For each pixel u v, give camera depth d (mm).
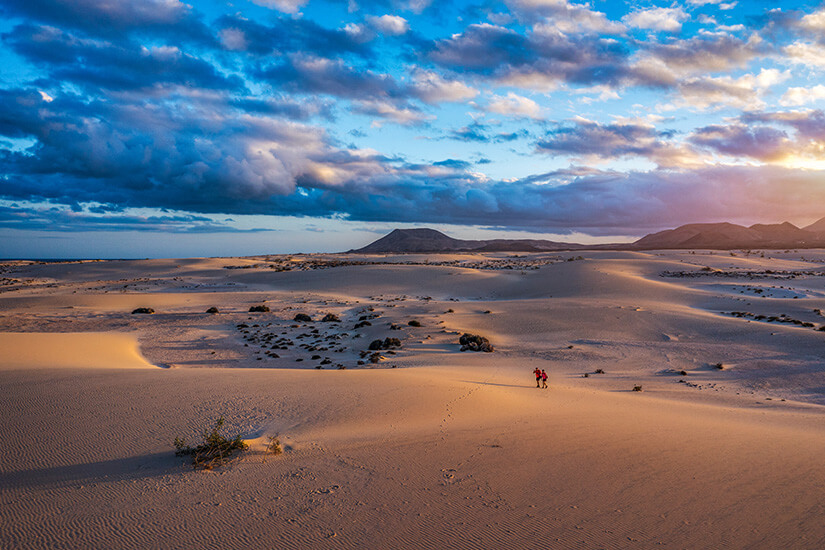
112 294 94312
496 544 8445
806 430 18281
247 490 10773
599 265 130875
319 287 114438
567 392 26766
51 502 10328
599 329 58250
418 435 14594
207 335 57719
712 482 11094
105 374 24359
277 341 53281
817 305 69125
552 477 11359
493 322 63656
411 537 8711
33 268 163125
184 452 12977
